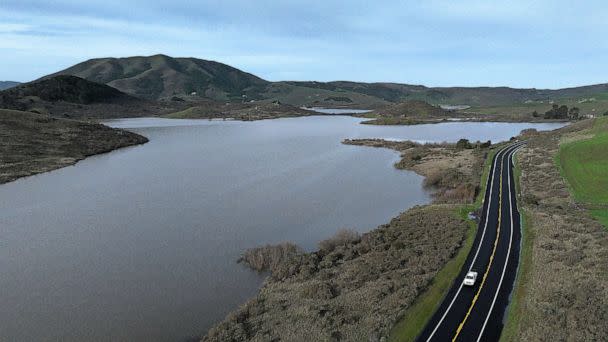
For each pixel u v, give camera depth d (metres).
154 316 39.22
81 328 37.28
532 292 38.09
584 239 49.94
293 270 46.31
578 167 90.44
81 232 61.16
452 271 43.84
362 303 37.66
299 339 32.66
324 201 78.38
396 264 45.88
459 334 32.72
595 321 32.28
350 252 50.53
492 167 101.12
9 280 46.19
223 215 69.62
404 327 33.88
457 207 67.38
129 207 74.00
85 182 93.44
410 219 62.56
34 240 57.91
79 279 46.44
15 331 36.81
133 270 48.69
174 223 65.38
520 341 30.95
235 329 34.84
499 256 47.50
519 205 67.81
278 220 67.06
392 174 103.81
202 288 44.50
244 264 50.31
